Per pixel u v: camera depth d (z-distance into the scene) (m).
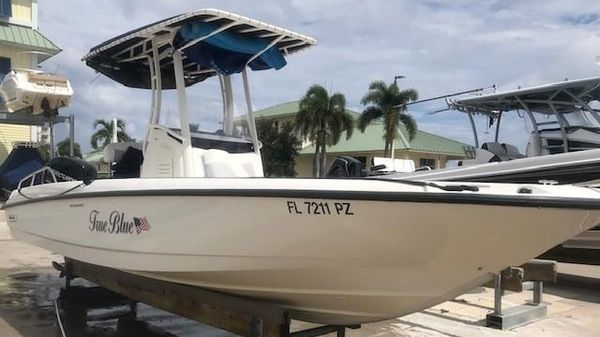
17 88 15.75
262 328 4.04
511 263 3.46
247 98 5.34
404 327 5.43
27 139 21.39
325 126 29.86
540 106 8.56
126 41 5.12
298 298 4.08
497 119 9.12
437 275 3.61
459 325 5.52
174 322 5.48
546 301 6.63
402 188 3.38
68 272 6.34
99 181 4.72
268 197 3.63
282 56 5.45
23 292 6.58
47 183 5.61
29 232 5.86
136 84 5.96
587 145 8.05
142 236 4.32
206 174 4.79
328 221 3.51
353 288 3.83
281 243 3.71
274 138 30.56
